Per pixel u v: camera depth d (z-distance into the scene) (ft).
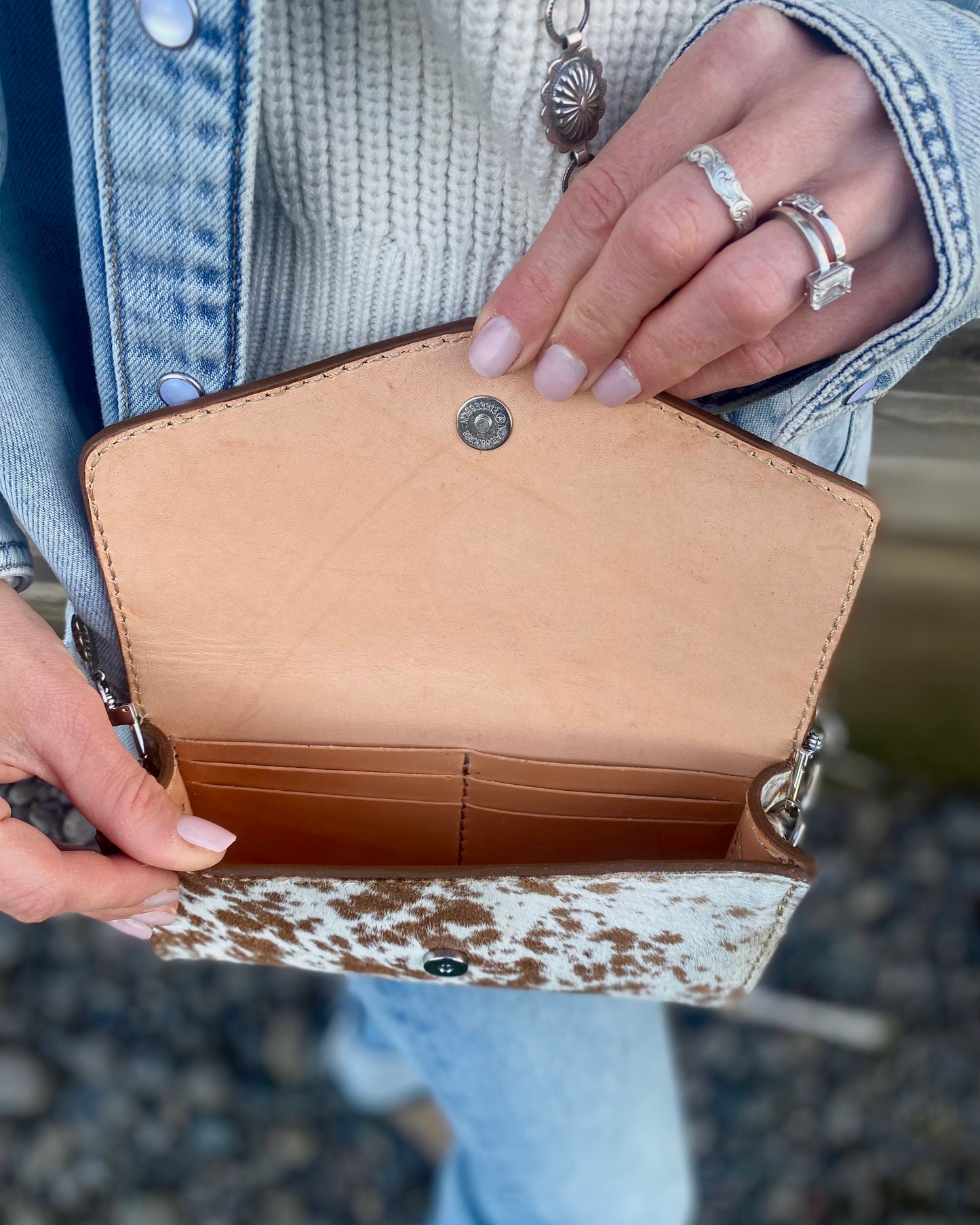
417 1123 6.11
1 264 2.70
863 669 6.97
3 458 2.71
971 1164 5.87
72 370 3.13
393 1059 5.93
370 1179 5.95
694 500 2.64
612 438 2.57
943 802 7.22
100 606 2.94
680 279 2.08
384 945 3.09
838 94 2.06
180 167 2.30
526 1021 3.88
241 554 2.79
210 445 2.62
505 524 2.72
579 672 2.96
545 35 2.18
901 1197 5.76
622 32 2.31
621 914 2.88
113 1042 6.43
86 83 2.21
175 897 2.95
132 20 2.13
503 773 3.21
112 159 2.30
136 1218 5.80
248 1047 6.44
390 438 2.61
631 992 3.26
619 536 2.72
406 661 2.99
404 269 2.63
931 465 5.62
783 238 2.02
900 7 2.20
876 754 7.25
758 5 2.17
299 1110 6.20
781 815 3.04
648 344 2.20
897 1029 6.39
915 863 6.98
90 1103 6.18
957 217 2.07
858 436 3.40
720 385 2.49
